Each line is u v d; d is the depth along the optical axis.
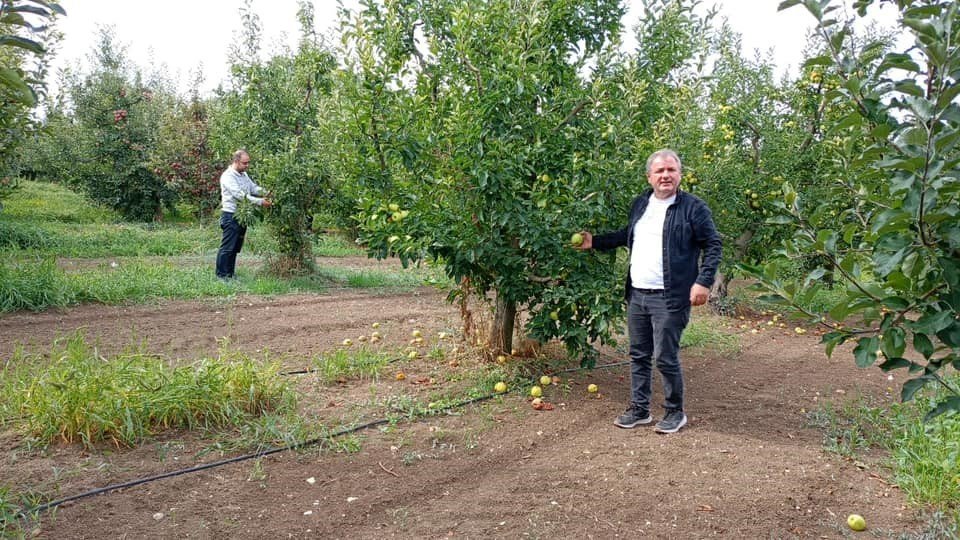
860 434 4.63
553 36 5.44
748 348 7.45
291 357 6.08
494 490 3.60
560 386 5.51
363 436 4.25
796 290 2.58
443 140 4.87
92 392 3.96
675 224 4.34
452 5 5.64
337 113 5.38
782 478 3.80
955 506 3.54
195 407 4.26
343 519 3.25
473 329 6.38
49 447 3.81
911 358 6.88
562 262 5.02
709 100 8.99
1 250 10.81
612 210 5.19
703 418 4.88
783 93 9.72
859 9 2.40
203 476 3.60
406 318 7.98
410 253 5.14
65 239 13.05
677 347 4.50
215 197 17.11
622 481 3.72
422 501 3.47
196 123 17.53
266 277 10.22
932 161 2.02
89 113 18.41
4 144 7.11
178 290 8.70
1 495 3.12
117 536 2.99
